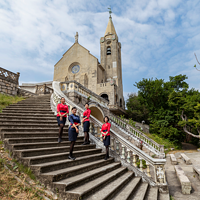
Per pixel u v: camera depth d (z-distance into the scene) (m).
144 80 28.09
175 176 8.16
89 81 35.34
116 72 39.75
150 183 5.70
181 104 22.89
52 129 6.54
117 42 43.91
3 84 14.69
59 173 3.59
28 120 6.89
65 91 12.05
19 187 3.26
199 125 20.44
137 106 36.97
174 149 21.05
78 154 5.39
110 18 48.44
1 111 8.89
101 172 4.69
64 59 39.22
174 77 28.55
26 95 17.05
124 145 6.55
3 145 4.54
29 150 4.20
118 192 4.11
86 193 3.30
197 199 5.12
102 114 17.84
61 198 3.21
